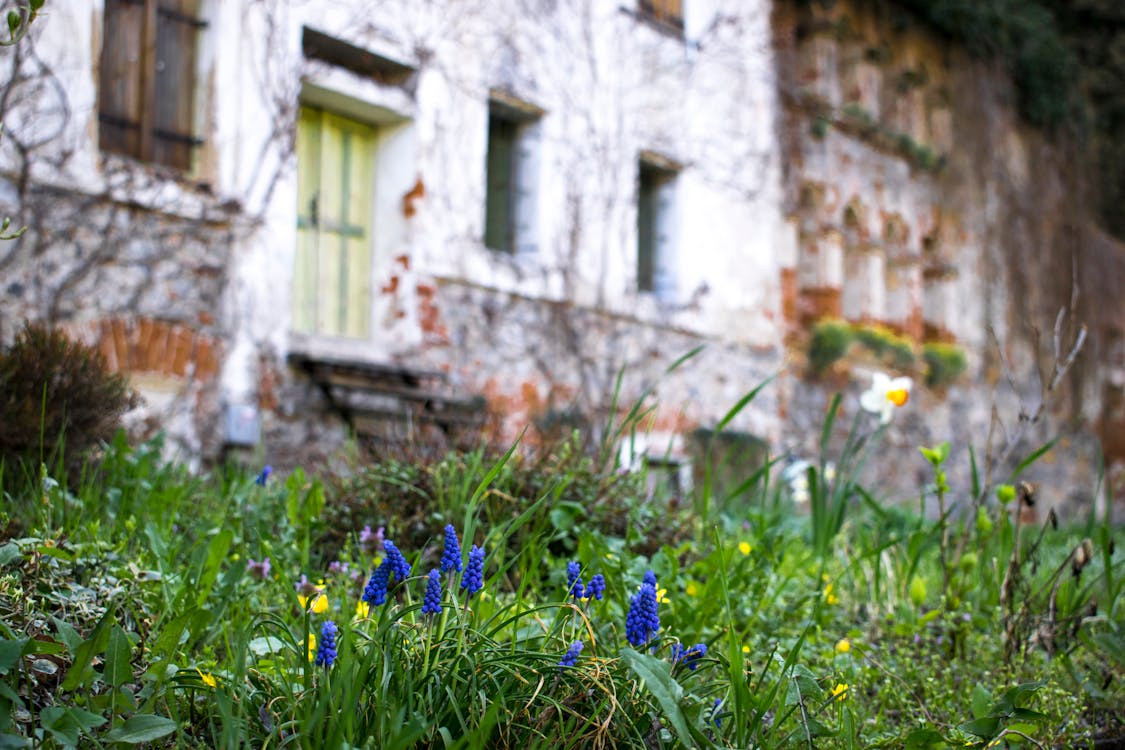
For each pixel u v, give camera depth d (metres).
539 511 4.43
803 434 13.01
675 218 11.56
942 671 3.71
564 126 10.14
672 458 10.73
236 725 2.25
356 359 8.14
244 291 7.45
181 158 7.36
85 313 6.59
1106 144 19.83
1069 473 18.25
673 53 11.48
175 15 7.37
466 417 8.12
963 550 4.43
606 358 10.35
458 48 9.09
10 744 2.11
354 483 4.79
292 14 7.83
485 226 9.87
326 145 8.57
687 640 3.36
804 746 2.58
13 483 4.46
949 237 16.48
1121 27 19.69
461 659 2.49
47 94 6.45
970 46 16.66
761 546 4.41
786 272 12.95
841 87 14.52
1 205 6.25
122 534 3.76
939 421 15.69
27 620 2.69
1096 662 3.88
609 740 2.38
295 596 3.18
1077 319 18.50
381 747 2.19
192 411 7.12
